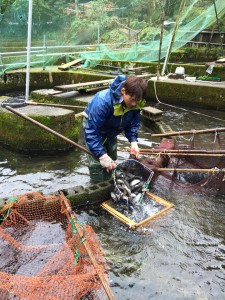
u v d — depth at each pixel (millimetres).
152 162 4715
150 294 2754
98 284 2486
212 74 11336
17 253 3188
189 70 12227
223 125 7598
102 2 15641
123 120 3701
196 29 13039
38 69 12219
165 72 12188
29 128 5641
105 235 3539
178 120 8031
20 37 12859
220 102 8930
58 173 5051
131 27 16672
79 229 2834
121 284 2850
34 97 8680
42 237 3455
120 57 13570
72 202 3947
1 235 3352
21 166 5301
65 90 8375
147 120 7516
